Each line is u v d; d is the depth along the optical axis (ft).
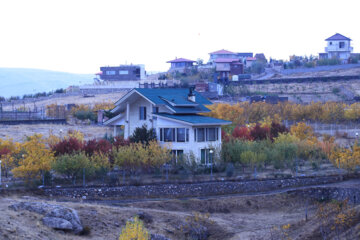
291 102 362.53
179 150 175.11
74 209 118.11
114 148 161.99
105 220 116.88
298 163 188.24
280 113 310.45
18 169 139.44
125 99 190.29
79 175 147.33
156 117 182.19
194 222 126.93
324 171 176.24
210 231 125.29
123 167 156.76
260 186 156.87
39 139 189.47
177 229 122.52
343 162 170.19
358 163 169.48
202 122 173.99
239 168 180.04
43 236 98.12
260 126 227.40
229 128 226.38
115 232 112.68
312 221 129.80
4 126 266.57
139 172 159.94
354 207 135.95
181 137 175.11
